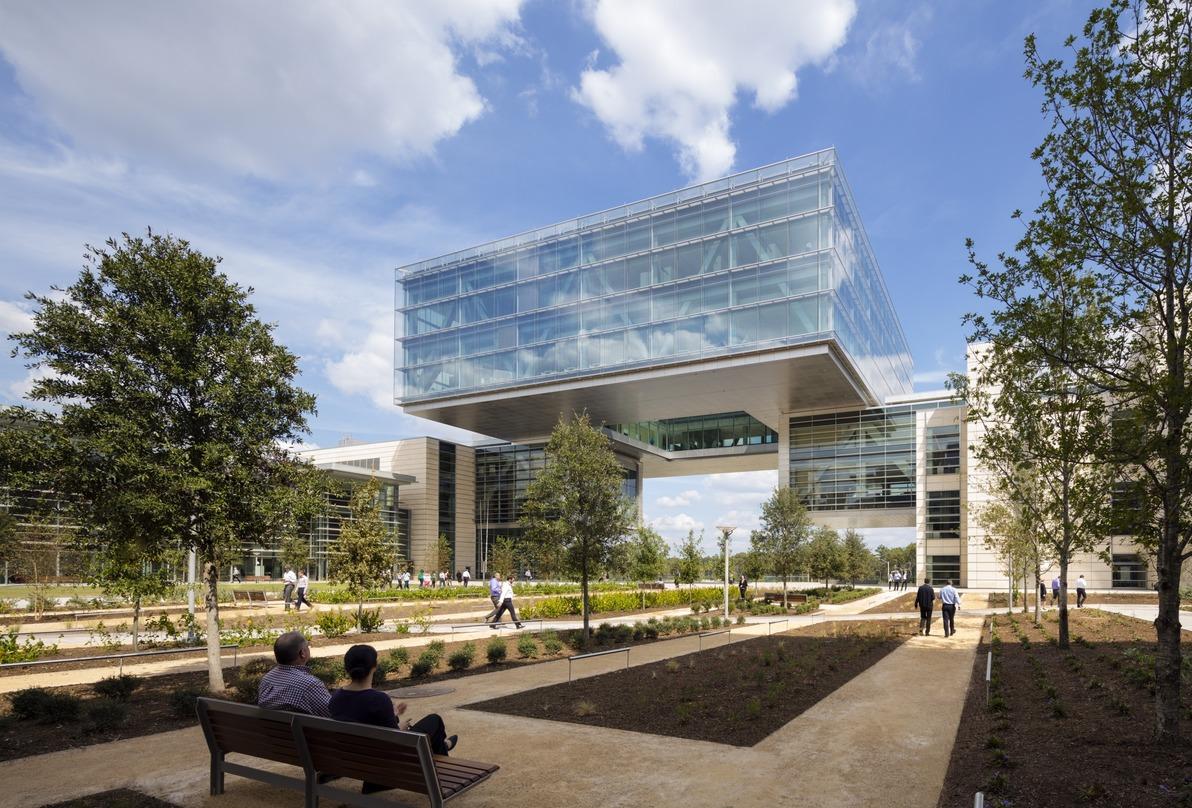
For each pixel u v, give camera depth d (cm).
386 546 2219
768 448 6694
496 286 5819
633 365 5094
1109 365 789
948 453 5247
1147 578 4347
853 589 5312
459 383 5903
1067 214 772
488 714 939
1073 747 710
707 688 1117
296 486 1145
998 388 1645
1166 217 707
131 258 1055
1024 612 2639
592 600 3014
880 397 6153
